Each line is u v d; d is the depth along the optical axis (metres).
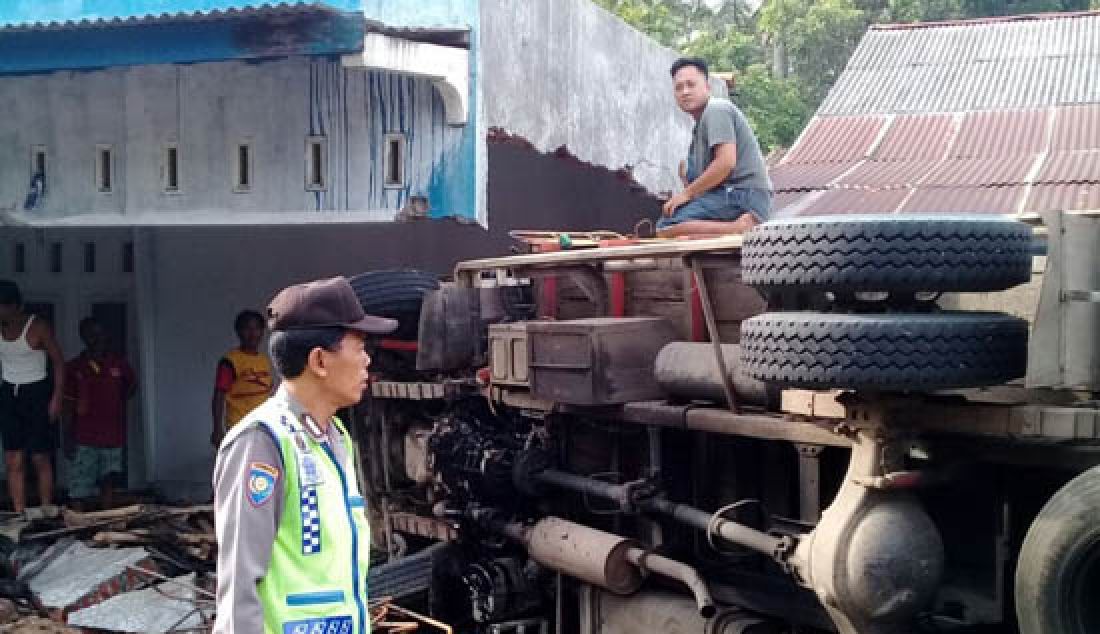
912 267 3.82
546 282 6.95
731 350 5.16
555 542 6.07
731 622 5.21
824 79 25.33
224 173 7.49
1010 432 3.99
